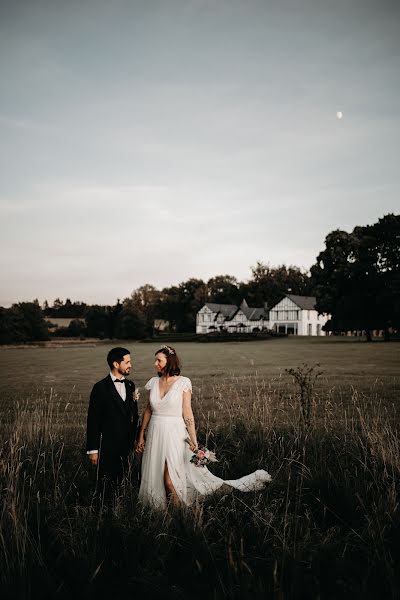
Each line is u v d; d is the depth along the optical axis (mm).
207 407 11406
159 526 4180
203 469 5098
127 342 84438
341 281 59531
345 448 6426
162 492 4797
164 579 3543
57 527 4254
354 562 3738
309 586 3365
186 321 132625
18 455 6102
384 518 4223
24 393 16266
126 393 5234
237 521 4418
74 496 5176
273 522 4273
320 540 3986
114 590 3449
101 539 3996
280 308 104188
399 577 3416
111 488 5027
